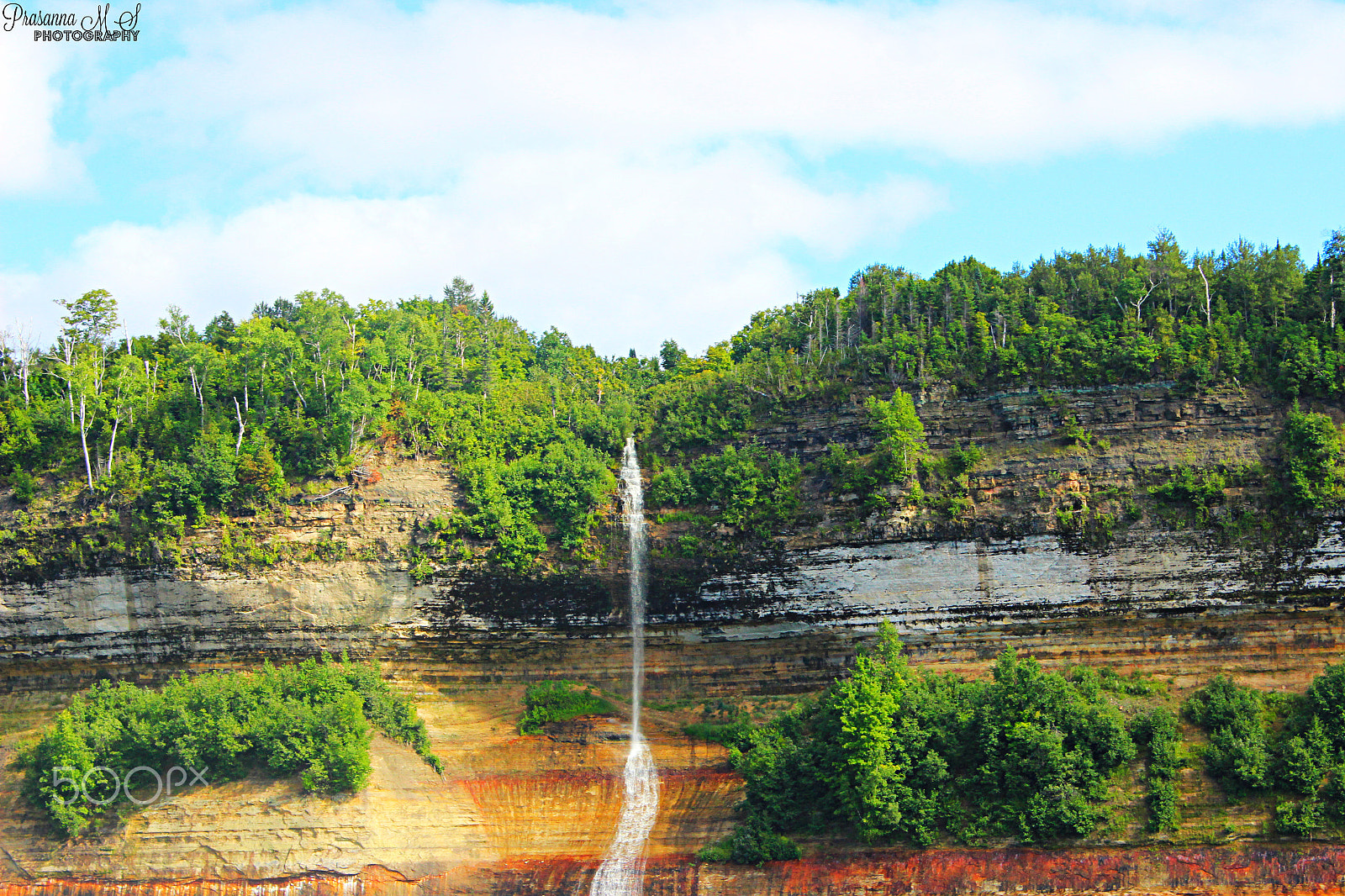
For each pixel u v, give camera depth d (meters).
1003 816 80.56
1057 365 98.88
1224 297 102.69
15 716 101.81
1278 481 91.19
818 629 97.62
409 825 90.56
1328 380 93.50
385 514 102.62
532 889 87.19
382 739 94.88
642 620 100.56
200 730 91.50
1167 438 95.06
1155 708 84.88
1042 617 93.69
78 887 88.94
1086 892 78.62
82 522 102.50
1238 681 89.00
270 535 101.88
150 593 101.75
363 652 101.12
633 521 102.62
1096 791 80.00
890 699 84.19
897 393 99.44
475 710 99.06
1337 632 89.50
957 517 94.75
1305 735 80.12
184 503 101.75
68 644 103.00
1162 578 91.81
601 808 91.69
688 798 90.81
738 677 98.75
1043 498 94.00
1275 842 78.06
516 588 101.06
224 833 89.06
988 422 99.44
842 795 82.62
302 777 90.12
